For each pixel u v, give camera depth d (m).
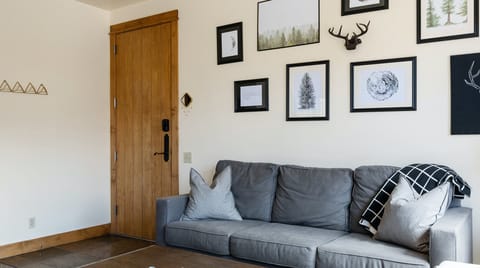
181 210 3.30
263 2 3.67
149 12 4.47
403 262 2.13
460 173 2.79
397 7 3.02
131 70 4.65
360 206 2.83
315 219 2.95
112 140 4.82
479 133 2.72
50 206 4.26
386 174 2.82
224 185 3.35
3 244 3.86
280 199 3.17
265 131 3.68
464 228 2.26
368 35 3.14
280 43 3.58
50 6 4.26
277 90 3.60
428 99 2.91
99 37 4.75
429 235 2.18
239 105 3.82
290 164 3.53
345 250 2.34
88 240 4.52
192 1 4.14
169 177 4.33
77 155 4.52
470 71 2.75
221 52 3.93
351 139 3.23
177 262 2.15
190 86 4.16
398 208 2.42
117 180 4.80
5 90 3.88
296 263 2.49
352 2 3.21
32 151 4.10
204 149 4.07
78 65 4.53
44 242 4.18
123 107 4.73
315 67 3.39
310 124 3.43
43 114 4.20
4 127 3.88
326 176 3.04
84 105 4.59
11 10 3.93
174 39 4.27
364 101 3.16
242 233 2.78
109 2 4.53
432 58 2.89
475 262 2.73
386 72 3.06
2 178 3.86
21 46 4.01
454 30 2.81
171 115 4.30
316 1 3.38
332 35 3.29
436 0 2.87
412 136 2.97
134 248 4.18
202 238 2.93
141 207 4.57
